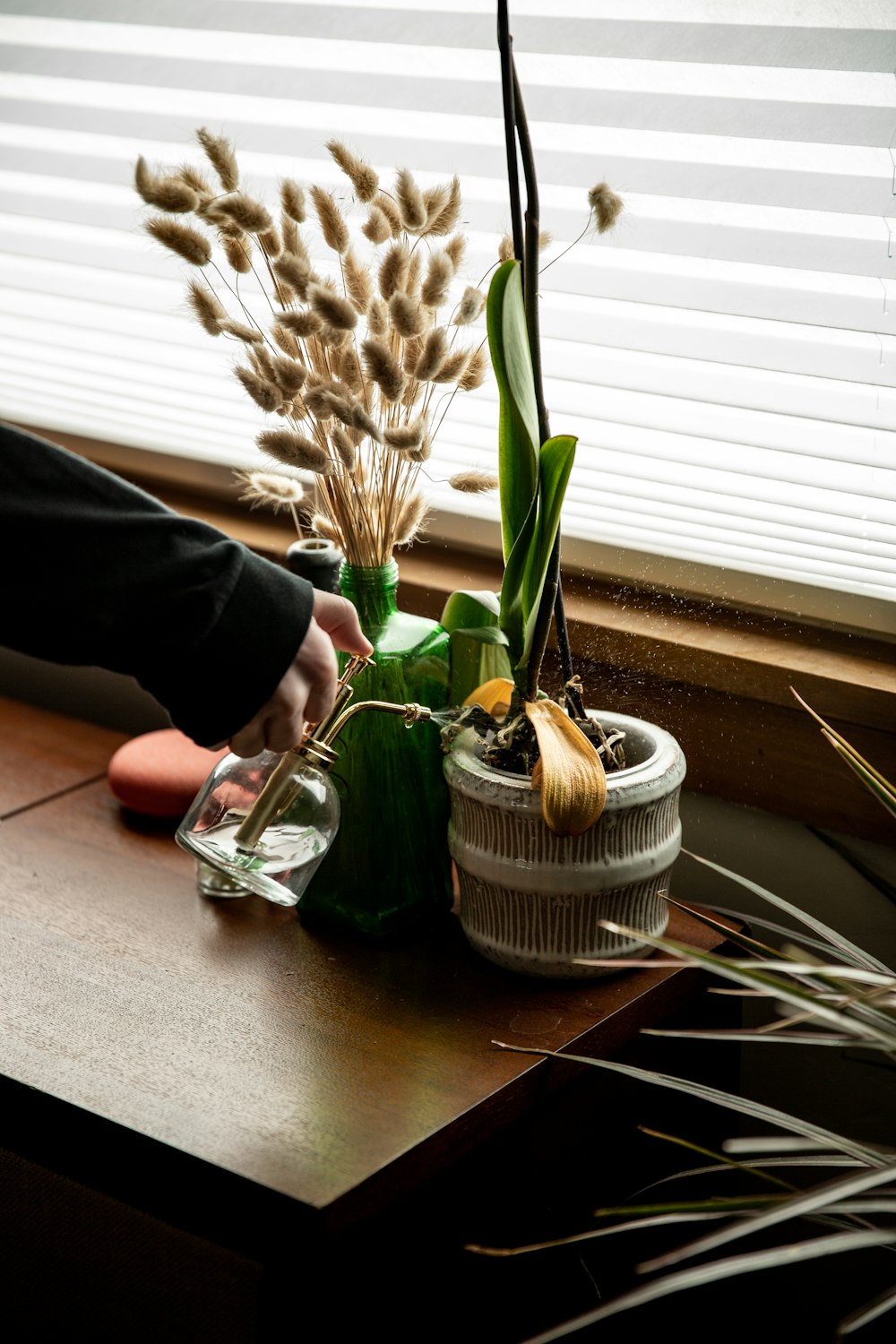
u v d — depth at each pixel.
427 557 1.24
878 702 0.94
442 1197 0.79
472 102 1.02
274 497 0.95
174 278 1.22
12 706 1.36
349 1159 0.70
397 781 0.91
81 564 0.71
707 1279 0.56
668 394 1.01
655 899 0.87
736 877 0.80
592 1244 0.92
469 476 0.88
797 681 0.97
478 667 0.95
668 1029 0.94
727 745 1.02
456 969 0.90
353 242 1.10
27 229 1.30
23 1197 0.87
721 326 0.97
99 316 1.30
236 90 1.12
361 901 0.93
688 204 0.95
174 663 0.72
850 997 0.61
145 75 1.16
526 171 0.78
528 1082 0.79
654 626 1.06
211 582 0.72
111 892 0.99
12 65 1.23
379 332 0.84
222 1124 0.73
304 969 0.90
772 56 0.88
